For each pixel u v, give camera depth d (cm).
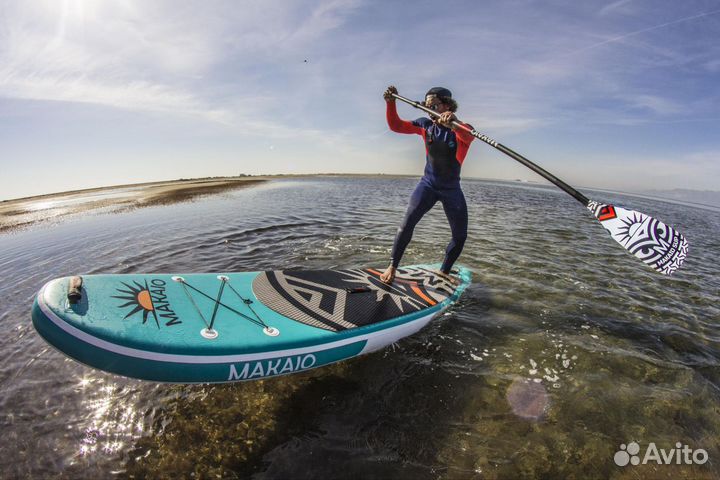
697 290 559
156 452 247
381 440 258
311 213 1169
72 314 258
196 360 274
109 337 255
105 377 321
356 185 2908
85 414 279
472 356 359
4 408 283
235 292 366
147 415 278
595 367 346
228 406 288
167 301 315
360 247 730
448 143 420
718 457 250
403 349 370
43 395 298
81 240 827
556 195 2947
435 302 444
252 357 293
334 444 254
